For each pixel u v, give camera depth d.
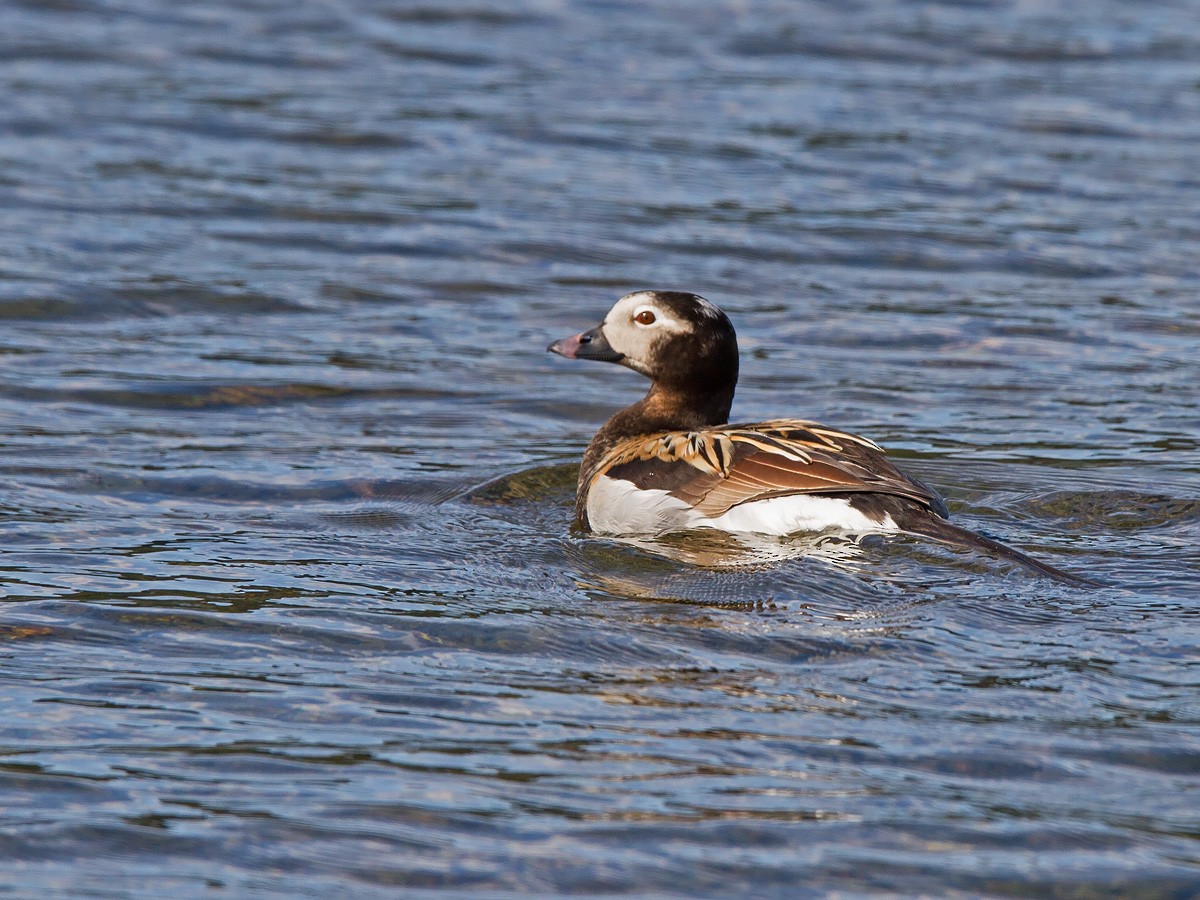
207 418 14.16
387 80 25.25
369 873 6.84
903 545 10.77
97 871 6.82
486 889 6.75
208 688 8.59
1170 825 7.27
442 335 16.67
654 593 10.12
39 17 27.47
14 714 8.22
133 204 19.80
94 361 15.40
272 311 17.06
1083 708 8.37
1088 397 15.12
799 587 10.12
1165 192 21.34
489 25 28.41
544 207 20.39
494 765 7.73
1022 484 12.65
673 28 28.66
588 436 14.29
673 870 6.88
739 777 7.63
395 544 11.14
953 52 27.73
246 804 7.36
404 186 20.97
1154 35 29.16
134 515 11.65
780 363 16.08
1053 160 22.56
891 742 7.98
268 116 23.33
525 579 10.43
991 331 16.98
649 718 8.24
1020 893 6.77
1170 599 9.93
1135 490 12.41
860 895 6.75
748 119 24.02
